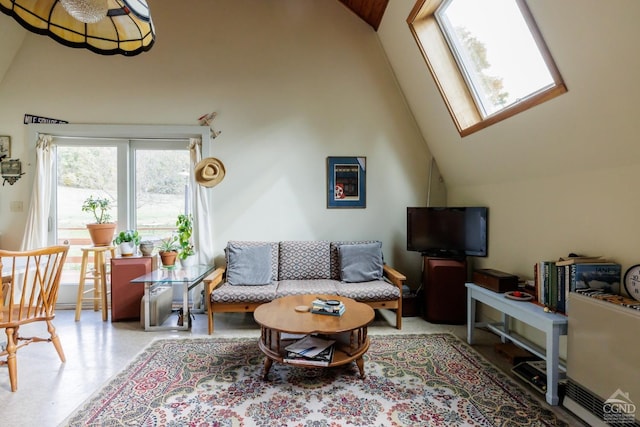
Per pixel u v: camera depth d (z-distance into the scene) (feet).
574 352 5.81
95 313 11.35
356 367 7.57
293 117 12.19
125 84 11.79
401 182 12.54
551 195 7.86
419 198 12.61
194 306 11.83
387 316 11.32
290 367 7.56
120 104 11.79
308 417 5.73
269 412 5.87
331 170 12.30
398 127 12.49
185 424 5.53
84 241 12.21
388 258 12.53
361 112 12.36
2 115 11.53
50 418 5.68
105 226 11.15
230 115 12.03
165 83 11.87
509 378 7.06
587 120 6.15
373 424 5.55
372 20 11.71
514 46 7.44
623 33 4.80
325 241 12.03
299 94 12.19
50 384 6.76
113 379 6.95
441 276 10.58
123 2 5.10
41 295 7.18
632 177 5.92
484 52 8.43
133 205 12.32
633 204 5.89
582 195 6.98
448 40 9.19
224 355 8.14
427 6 8.68
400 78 11.95
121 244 11.16
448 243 11.05
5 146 11.52
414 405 6.09
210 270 11.50
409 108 12.44
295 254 11.43
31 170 11.49
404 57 10.88
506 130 8.20
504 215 9.67
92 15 4.96
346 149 12.35
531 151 7.95
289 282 10.82
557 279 6.64
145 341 9.00
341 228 12.41
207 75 11.96
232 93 12.03
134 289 10.64
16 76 11.57
